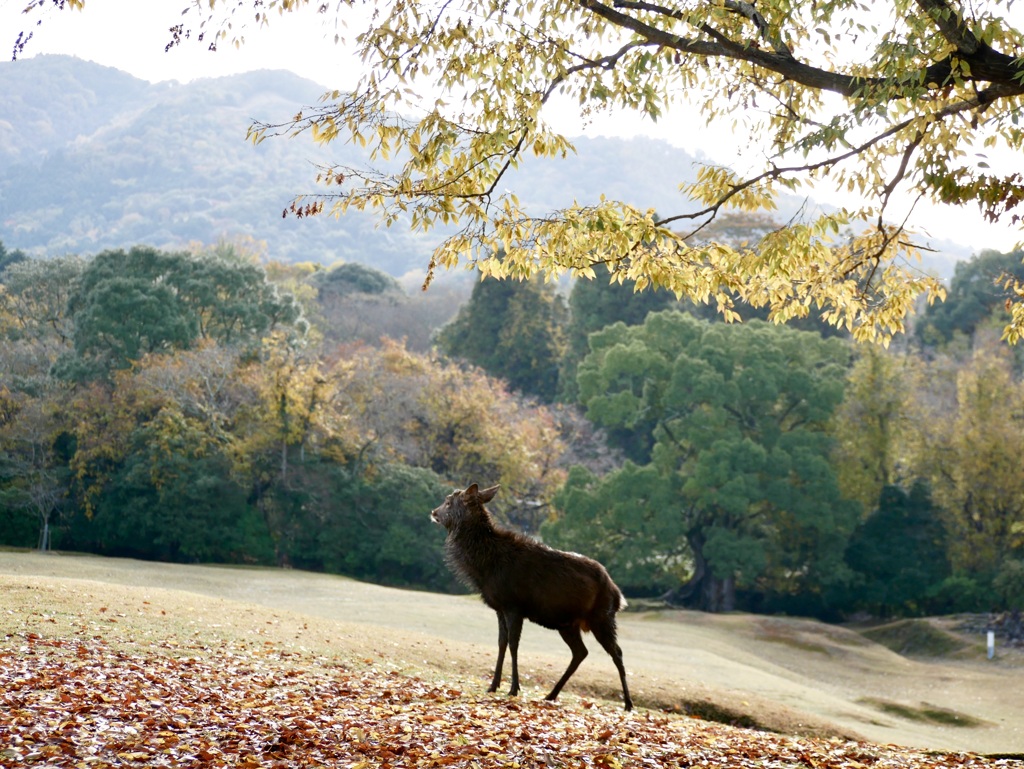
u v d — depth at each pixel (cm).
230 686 1004
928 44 834
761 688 2109
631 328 5297
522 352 6975
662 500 4550
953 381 5847
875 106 840
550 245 930
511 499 5300
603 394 5312
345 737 801
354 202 923
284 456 4653
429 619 2464
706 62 1018
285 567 4797
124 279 5131
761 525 4884
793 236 934
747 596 5075
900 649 4034
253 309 5800
